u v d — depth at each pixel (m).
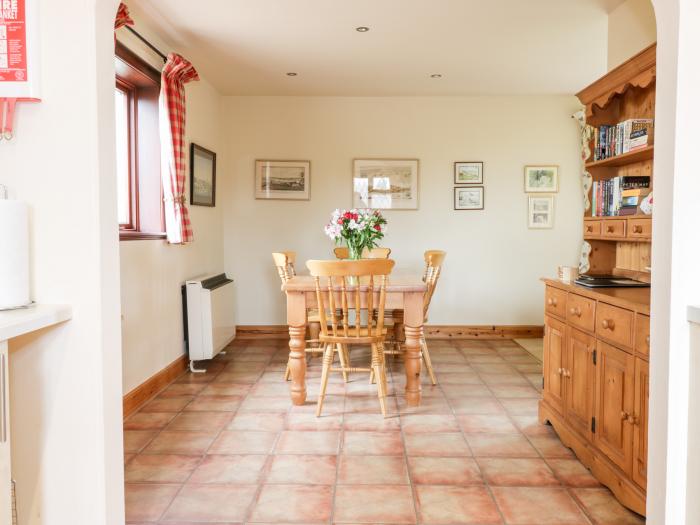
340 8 3.37
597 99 3.07
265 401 3.56
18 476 1.52
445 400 3.58
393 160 5.66
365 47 4.11
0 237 1.38
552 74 4.84
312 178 5.68
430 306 5.75
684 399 1.43
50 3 1.47
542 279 3.14
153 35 3.73
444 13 3.46
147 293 3.64
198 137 4.80
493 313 5.74
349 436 2.94
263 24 3.63
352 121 5.65
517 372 4.32
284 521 2.05
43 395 1.51
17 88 1.45
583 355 2.57
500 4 3.32
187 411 3.36
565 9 3.41
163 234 3.90
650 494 1.52
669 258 1.43
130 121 3.80
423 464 2.58
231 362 4.66
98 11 1.49
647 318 1.98
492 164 5.67
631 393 2.10
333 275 3.15
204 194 4.89
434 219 5.70
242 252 5.70
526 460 2.62
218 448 2.77
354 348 5.23
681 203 1.40
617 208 2.94
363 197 5.68
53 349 1.50
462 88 5.31
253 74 4.82
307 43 4.00
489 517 2.08
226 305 4.87
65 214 1.49
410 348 3.44
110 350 1.56
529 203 5.68
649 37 3.09
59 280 1.50
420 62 4.48
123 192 3.77
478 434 2.97
